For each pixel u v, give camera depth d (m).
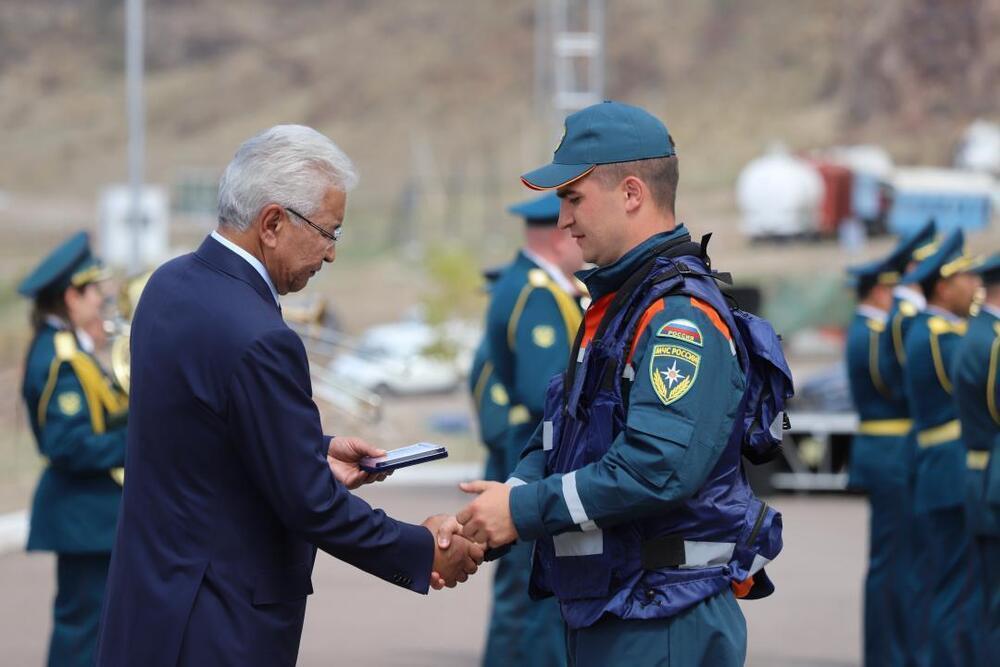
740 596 7.71
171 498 7.21
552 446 7.61
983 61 127.88
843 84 148.62
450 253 50.84
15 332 54.78
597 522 7.12
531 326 11.98
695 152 149.50
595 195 7.41
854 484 14.64
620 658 7.31
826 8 163.62
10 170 181.75
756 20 169.25
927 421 13.58
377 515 7.47
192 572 7.16
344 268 104.00
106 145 188.62
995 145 91.69
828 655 15.40
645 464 6.95
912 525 14.19
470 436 40.81
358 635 16.72
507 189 144.75
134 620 7.22
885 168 93.00
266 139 7.33
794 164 93.50
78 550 11.71
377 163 170.38
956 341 13.46
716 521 7.27
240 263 7.32
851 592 18.88
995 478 11.91
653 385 7.02
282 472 7.11
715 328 7.14
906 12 132.12
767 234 91.69
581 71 121.19
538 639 12.31
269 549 7.30
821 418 28.95
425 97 185.38
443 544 7.61
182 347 7.18
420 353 49.97
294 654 7.47
